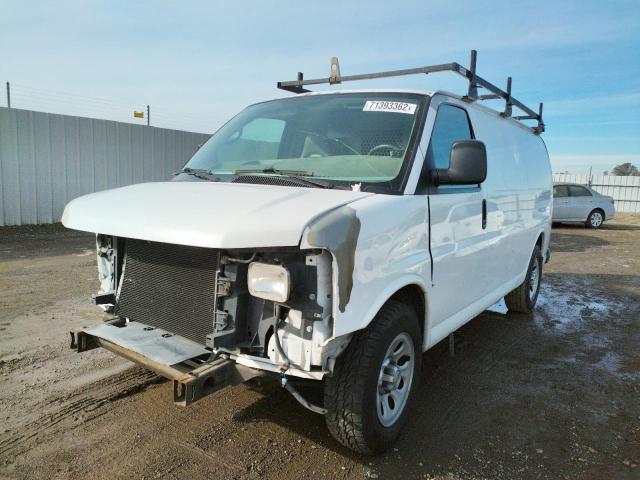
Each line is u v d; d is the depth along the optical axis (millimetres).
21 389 3643
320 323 2330
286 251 2307
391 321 2799
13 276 7137
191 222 2398
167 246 2744
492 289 4637
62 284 6715
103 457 2859
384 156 3160
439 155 3424
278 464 2850
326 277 2334
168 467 2787
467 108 4043
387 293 2707
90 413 3338
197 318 2641
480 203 4043
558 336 5469
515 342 5223
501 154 4703
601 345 5195
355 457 2949
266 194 2676
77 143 12836
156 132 14586
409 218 2922
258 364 2471
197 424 3246
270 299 2309
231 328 2504
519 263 5465
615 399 3898
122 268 3045
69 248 9680
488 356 4773
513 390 4012
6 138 11531
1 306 5625
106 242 3117
